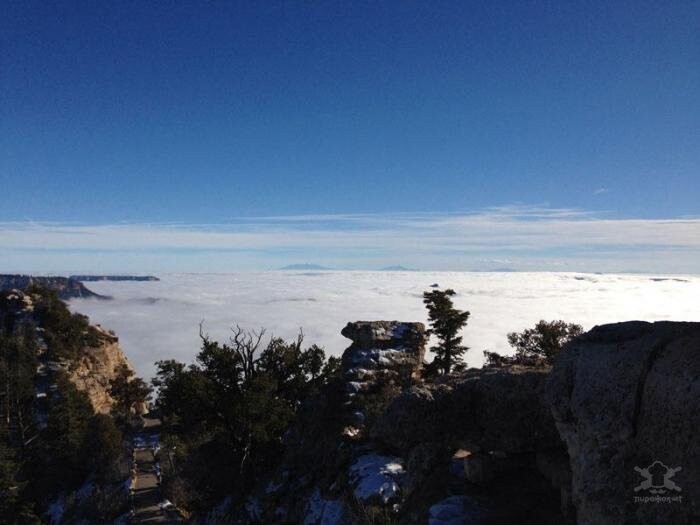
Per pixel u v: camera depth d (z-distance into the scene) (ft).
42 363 293.84
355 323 140.05
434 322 146.00
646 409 24.50
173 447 213.05
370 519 55.98
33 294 342.85
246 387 141.59
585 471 26.55
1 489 171.01
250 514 100.42
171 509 166.40
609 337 29.96
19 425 231.71
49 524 191.42
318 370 168.86
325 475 93.56
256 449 138.41
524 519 36.22
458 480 45.03
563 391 29.91
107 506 179.93
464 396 42.86
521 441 40.93
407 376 129.59
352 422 104.94
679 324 27.27
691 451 21.65
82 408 253.24
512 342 101.71
